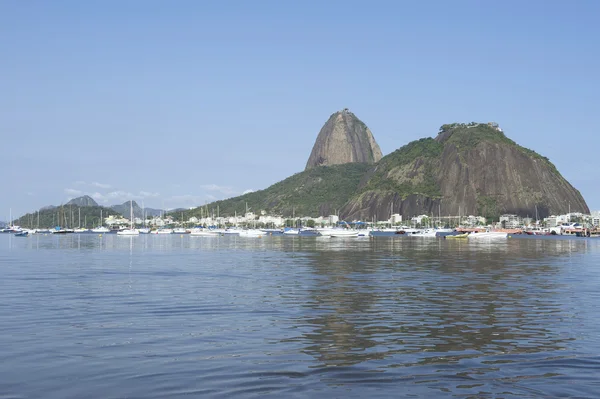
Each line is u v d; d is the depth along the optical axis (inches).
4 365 940.0
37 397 783.7
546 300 1654.8
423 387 817.5
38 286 2042.3
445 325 1268.5
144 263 3294.8
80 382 848.3
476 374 880.3
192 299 1690.5
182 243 7190.0
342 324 1282.0
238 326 1262.3
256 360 966.4
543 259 3587.6
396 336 1152.2
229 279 2289.6
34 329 1234.0
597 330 1208.2
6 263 3316.9
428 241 7765.8
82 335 1171.3
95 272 2650.1
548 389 805.9
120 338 1140.5
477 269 2760.8
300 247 5644.7
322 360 966.4
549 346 1061.8
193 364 944.3
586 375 874.1
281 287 1990.7
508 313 1424.7
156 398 775.7
